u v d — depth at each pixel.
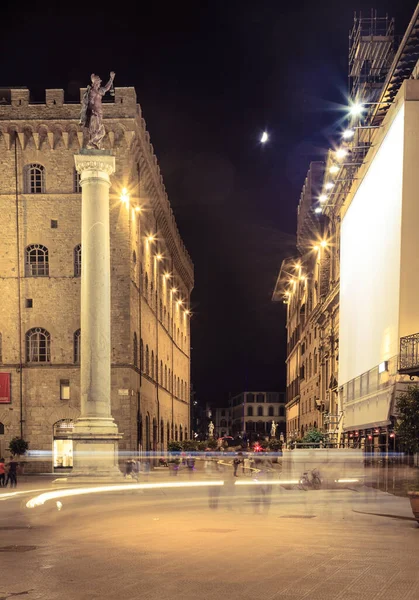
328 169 59.34
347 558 14.91
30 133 59.12
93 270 37.91
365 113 48.97
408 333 36.12
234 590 11.76
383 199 40.25
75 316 58.09
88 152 38.56
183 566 13.99
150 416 69.94
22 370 57.69
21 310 58.38
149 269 71.06
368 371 43.59
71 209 58.91
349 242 51.38
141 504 28.83
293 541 17.53
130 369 57.53
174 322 94.94
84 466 36.38
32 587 11.98
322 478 36.81
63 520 22.88
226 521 22.30
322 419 67.31
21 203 59.00
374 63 50.59
